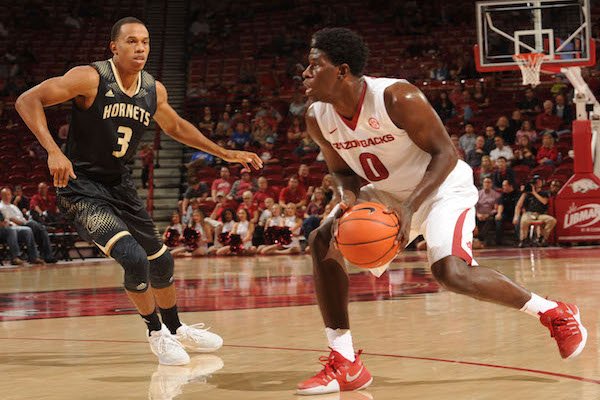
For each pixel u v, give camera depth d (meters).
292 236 15.85
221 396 3.16
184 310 6.43
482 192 15.48
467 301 6.32
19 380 3.60
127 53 4.15
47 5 25.72
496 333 4.57
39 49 24.45
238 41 24.88
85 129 4.17
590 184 14.59
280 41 23.95
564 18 13.80
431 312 5.69
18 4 25.55
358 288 7.84
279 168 18.19
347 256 3.16
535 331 4.59
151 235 4.36
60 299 7.75
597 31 20.62
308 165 18.16
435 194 3.43
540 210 14.91
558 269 9.34
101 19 25.77
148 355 4.32
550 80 19.75
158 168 19.95
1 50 24.09
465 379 3.33
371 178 3.58
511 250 14.19
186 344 4.38
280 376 3.59
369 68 21.80
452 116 18.86
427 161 3.47
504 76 20.39
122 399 3.13
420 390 3.15
